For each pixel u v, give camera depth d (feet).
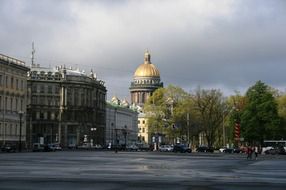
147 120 484.33
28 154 308.19
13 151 379.55
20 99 458.09
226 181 104.47
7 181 98.99
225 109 472.03
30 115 647.15
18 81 453.99
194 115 464.65
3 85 421.59
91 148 572.10
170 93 477.77
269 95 416.05
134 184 94.94
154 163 186.60
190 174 125.39
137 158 243.40
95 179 105.81
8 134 430.20
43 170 134.51
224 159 245.45
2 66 419.74
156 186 91.25
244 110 424.46
